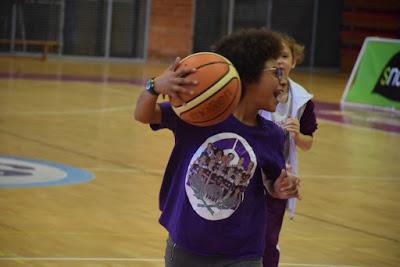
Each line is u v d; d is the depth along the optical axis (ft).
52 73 90.02
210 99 15.24
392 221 36.86
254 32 17.01
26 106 65.41
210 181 16.42
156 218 34.35
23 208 34.55
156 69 102.12
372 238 33.58
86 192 38.27
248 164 16.52
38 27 103.71
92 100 71.72
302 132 24.08
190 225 16.43
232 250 16.47
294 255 30.19
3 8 101.14
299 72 113.19
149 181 41.70
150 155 48.91
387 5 111.86
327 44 118.62
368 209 38.88
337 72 117.08
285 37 22.53
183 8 111.04
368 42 80.18
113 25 107.76
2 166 42.98
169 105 16.69
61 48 105.50
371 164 50.93
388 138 61.67
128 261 27.86
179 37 111.24
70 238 30.37
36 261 27.22
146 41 109.91
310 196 40.65
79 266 26.96
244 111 16.94
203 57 15.53
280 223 22.53
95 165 44.88
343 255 30.71
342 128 65.10
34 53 104.42
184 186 16.55
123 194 38.40
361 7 114.11
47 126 56.65
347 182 44.93
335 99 84.89
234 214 16.47
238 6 114.21
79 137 53.31
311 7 117.39
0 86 76.48
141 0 108.68
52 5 103.81
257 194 16.83
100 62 106.22
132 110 67.26
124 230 32.07
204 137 16.55
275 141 17.02
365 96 79.41
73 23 105.50
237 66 16.71
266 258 22.50
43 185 39.14
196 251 16.43
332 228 34.76
